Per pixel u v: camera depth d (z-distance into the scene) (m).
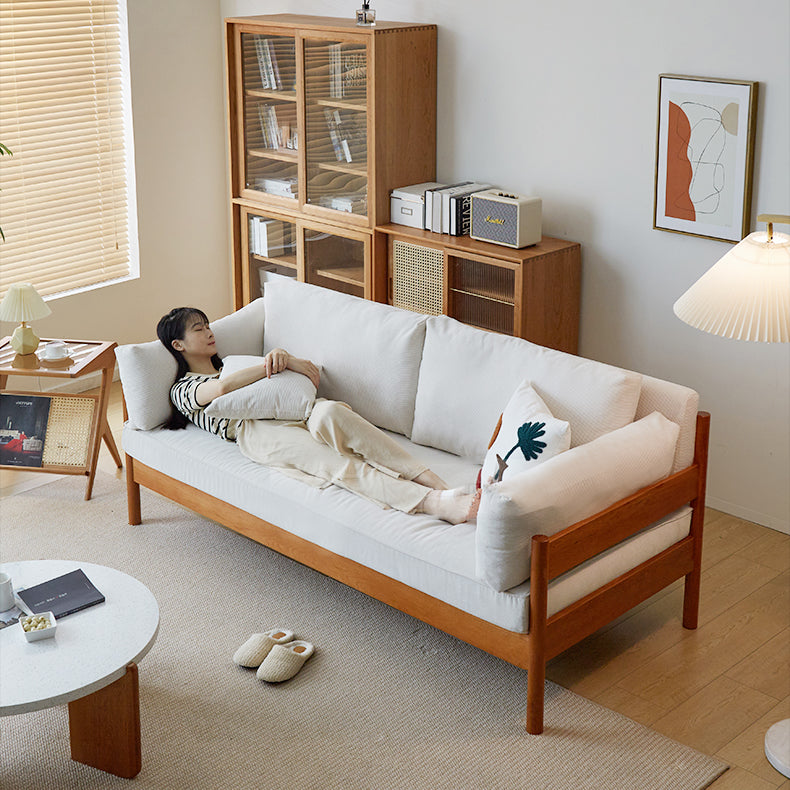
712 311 2.64
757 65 3.55
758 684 2.98
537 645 2.66
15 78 4.76
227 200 5.76
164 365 3.72
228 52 4.98
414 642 3.19
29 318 4.05
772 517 3.90
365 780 2.61
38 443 4.18
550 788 2.58
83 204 5.16
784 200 3.61
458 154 4.64
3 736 2.77
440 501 3.04
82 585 2.78
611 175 4.08
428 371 3.49
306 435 3.40
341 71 4.51
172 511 4.01
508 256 4.08
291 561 3.66
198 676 3.01
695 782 2.59
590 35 3.99
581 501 2.72
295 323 3.89
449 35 4.49
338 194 4.74
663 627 3.27
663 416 3.09
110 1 5.03
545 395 3.15
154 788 2.58
